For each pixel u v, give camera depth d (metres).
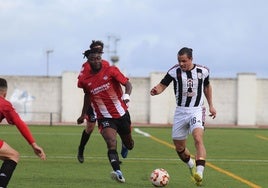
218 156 24.58
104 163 20.56
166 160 22.08
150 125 53.66
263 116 56.09
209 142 32.22
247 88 55.84
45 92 55.78
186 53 15.12
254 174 18.16
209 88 15.74
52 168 18.81
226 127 52.41
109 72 15.67
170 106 56.00
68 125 50.69
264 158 23.89
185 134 15.59
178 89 15.36
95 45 15.57
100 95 15.74
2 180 12.16
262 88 55.91
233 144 31.08
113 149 15.35
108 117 15.80
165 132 40.47
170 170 18.84
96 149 26.59
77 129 42.91
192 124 15.18
